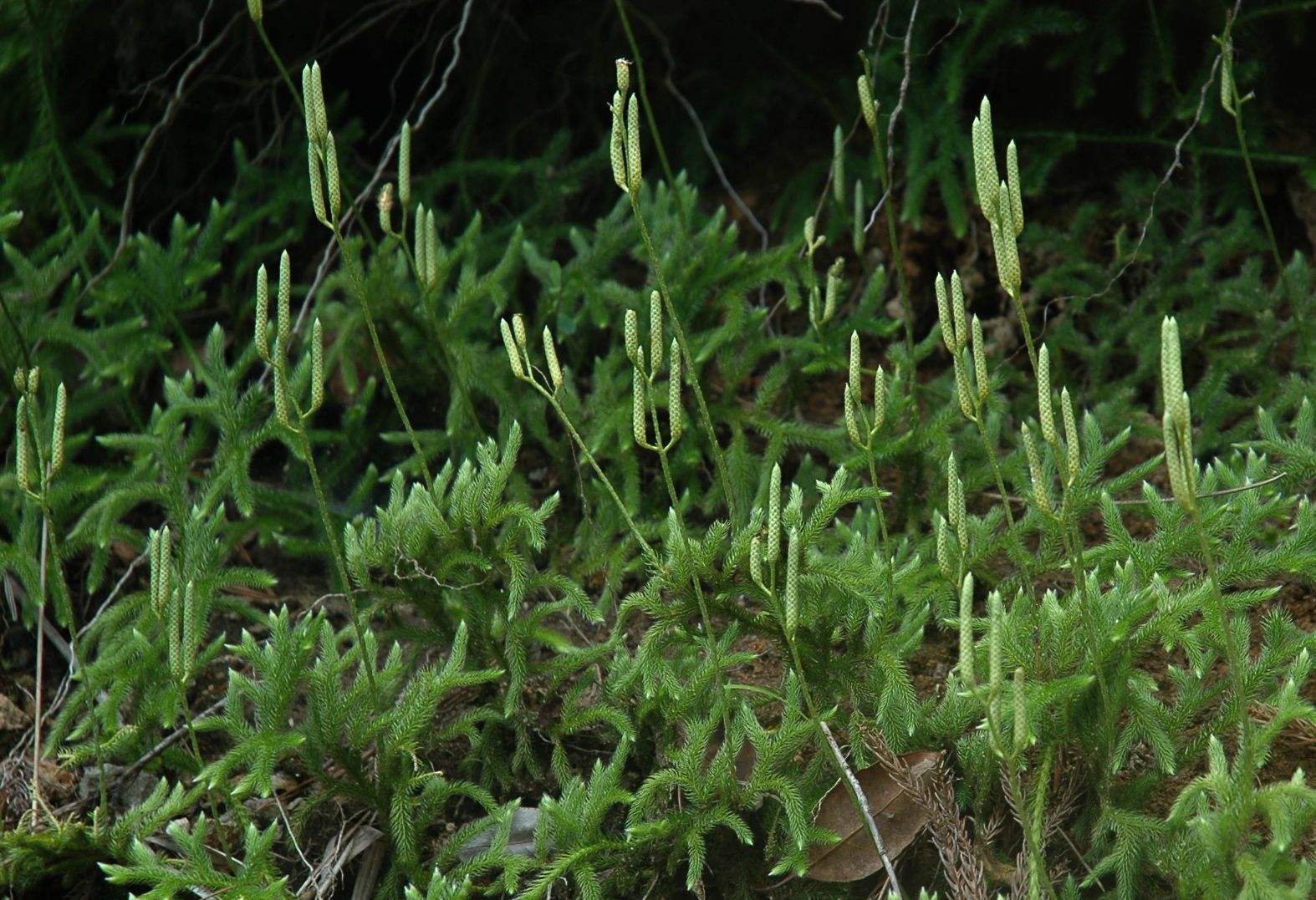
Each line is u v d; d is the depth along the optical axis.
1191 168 4.62
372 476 3.83
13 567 3.47
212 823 2.93
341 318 4.09
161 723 3.11
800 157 5.05
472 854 2.76
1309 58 4.76
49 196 4.56
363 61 5.16
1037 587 3.36
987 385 2.15
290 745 2.69
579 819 2.60
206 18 4.48
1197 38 4.69
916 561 2.98
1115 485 3.20
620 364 4.12
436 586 3.00
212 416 3.77
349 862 2.84
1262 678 2.57
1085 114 4.83
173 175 4.95
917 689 3.11
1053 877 2.45
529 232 4.67
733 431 3.92
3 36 4.30
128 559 3.85
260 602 3.77
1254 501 2.88
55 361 4.20
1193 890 2.25
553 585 2.99
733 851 2.72
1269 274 4.52
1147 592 2.53
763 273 4.07
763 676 3.22
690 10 5.04
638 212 2.22
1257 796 2.17
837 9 4.94
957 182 4.40
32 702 3.43
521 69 5.20
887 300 4.69
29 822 2.92
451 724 2.94
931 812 2.44
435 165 5.23
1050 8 4.38
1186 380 4.31
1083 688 2.42
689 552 2.49
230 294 4.56
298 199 4.66
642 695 2.90
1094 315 4.52
